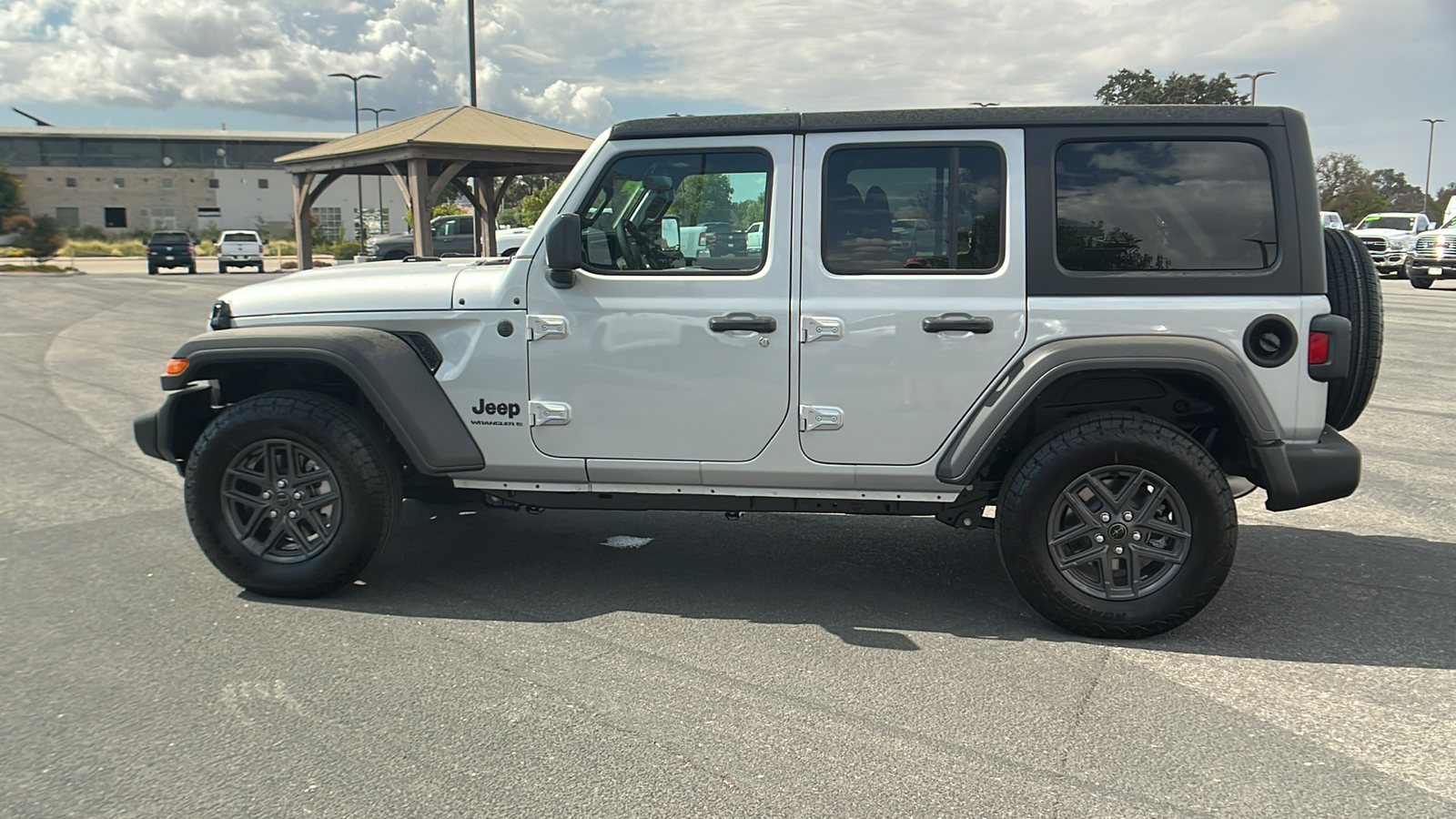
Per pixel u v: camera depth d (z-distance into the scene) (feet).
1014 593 15.48
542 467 14.57
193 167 246.06
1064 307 13.28
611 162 14.10
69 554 16.88
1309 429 13.21
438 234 88.43
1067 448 13.06
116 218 242.99
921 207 13.60
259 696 11.74
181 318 60.13
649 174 14.11
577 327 14.17
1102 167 13.34
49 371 37.96
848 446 13.87
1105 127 13.29
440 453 14.44
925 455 13.75
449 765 10.21
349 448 14.29
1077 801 9.61
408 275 15.10
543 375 14.35
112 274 123.54
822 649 13.24
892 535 18.54
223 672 12.38
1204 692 11.97
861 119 13.64
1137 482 13.15
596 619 14.29
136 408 30.63
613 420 14.29
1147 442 12.89
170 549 17.21
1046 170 13.34
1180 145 13.25
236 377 15.89
